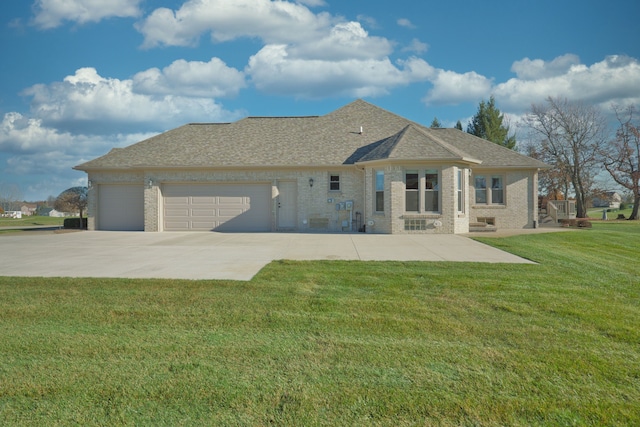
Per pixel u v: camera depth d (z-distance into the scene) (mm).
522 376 3795
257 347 4512
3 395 3441
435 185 17125
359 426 2992
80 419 3084
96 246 13469
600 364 4055
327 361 4133
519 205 21031
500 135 45062
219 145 21438
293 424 3014
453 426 2994
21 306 6055
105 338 4785
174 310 5871
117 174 20844
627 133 33594
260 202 20141
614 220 32375
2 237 16953
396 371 3900
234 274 8398
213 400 3354
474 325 5246
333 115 23531
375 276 8227
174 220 20344
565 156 34688
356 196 19656
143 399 3371
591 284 7609
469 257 10688
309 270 8820
